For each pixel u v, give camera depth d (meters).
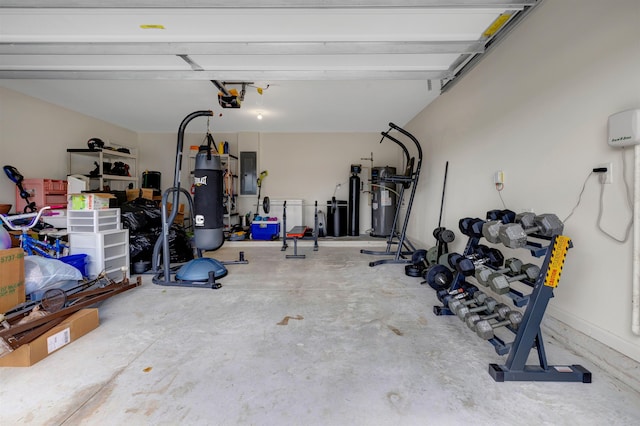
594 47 1.82
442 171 4.28
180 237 4.55
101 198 3.33
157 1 1.84
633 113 1.52
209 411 1.41
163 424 1.33
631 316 1.61
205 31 2.28
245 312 2.62
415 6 1.92
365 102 4.77
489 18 2.10
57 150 4.92
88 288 2.85
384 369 1.76
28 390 1.54
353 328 2.31
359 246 5.96
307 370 1.74
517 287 2.63
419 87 4.10
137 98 4.62
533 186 2.38
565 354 1.93
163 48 2.50
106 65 2.99
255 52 2.51
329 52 2.50
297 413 1.40
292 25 2.20
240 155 6.90
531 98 2.39
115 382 1.62
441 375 1.70
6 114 4.16
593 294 1.84
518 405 1.46
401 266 4.30
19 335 1.81
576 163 1.96
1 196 4.09
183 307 2.72
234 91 3.89
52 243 3.72
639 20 1.56
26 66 3.02
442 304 2.72
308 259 4.77
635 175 1.53
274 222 6.16
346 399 1.49
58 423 1.32
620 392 1.56
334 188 7.02
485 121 3.10
